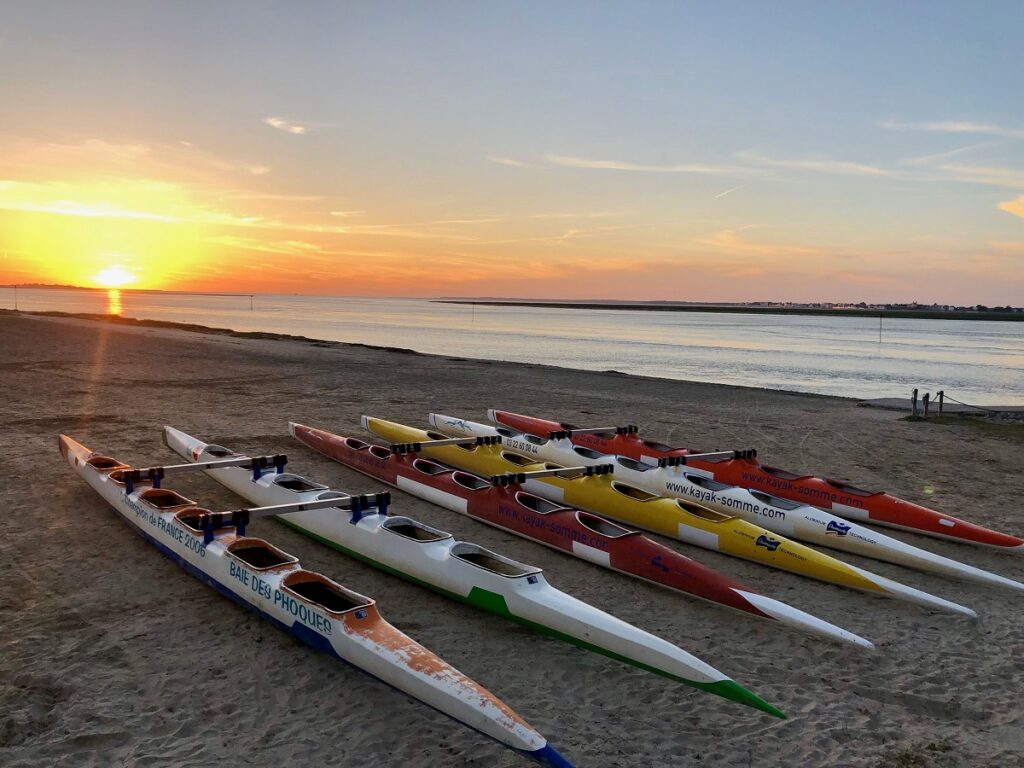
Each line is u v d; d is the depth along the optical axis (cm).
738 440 1548
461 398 1964
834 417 1903
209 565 646
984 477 1260
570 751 463
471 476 951
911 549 839
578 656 591
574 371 2939
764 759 466
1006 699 551
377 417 1595
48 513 849
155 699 496
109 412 1484
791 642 634
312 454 1206
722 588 676
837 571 760
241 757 441
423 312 16025
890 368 4288
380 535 727
